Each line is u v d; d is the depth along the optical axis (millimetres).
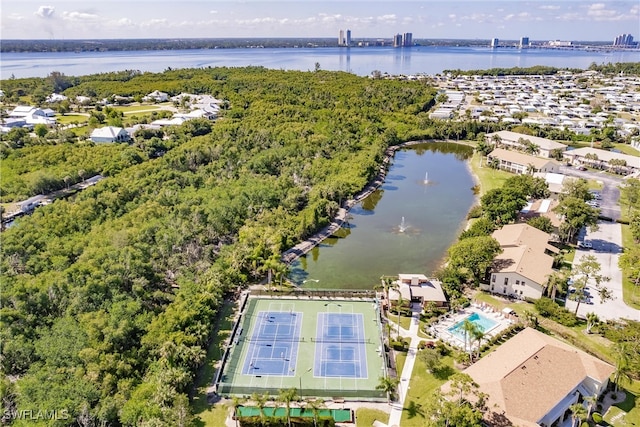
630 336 99312
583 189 174125
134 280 115688
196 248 139125
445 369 95250
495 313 114062
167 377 84812
